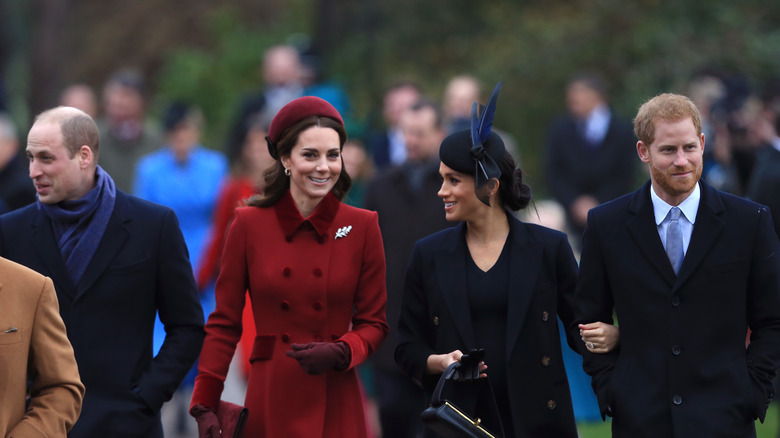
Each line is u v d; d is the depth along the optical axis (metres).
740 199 16.78
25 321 14.76
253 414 17.64
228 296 17.95
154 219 18.12
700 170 16.20
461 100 35.41
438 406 16.58
